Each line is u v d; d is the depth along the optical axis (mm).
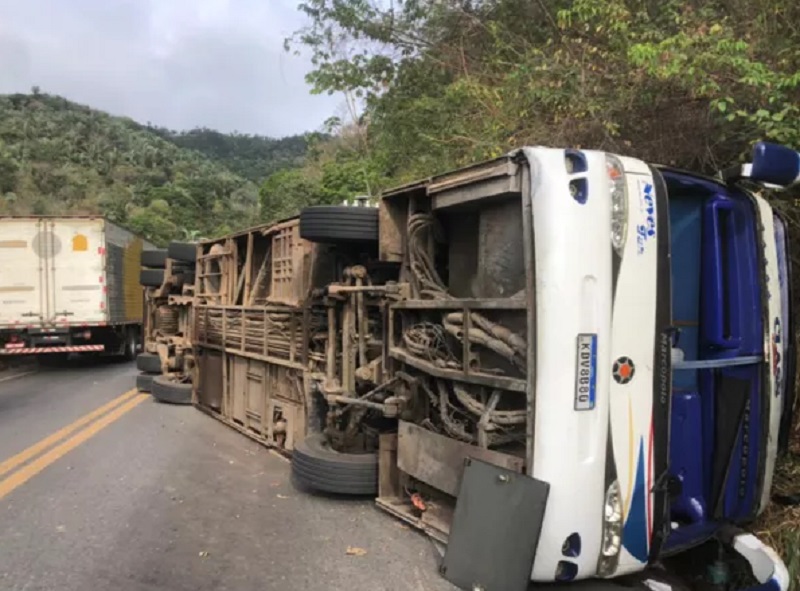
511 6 10297
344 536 4918
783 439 4742
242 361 8672
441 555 4445
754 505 4242
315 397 6598
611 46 7105
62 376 15578
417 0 12320
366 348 5750
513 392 3969
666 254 3701
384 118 12695
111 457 7387
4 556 4605
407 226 5164
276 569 4371
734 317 4250
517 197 4043
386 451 5371
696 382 4332
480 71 10883
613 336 3496
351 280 5832
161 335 12703
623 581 3803
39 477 6566
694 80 5711
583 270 3443
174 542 4859
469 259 4715
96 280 16500
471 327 4125
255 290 8367
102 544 4828
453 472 4188
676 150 6379
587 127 7086
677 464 4109
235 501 5793
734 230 4305
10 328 16031
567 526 3387
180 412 10336
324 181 21172
